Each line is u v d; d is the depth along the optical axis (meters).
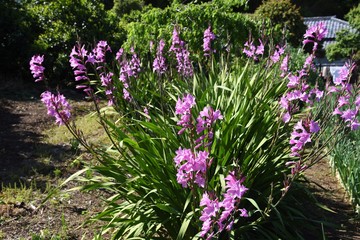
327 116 3.73
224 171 3.41
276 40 8.84
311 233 4.12
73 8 11.20
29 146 6.43
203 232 2.42
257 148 3.76
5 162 5.75
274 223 3.68
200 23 9.38
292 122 4.66
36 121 7.83
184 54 5.36
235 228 3.56
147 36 9.11
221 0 9.91
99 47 4.53
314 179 5.49
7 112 8.26
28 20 11.07
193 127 2.74
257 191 3.68
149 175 3.57
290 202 4.30
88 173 5.01
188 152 2.50
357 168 4.59
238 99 4.20
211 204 2.36
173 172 3.46
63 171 5.47
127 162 3.85
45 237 3.98
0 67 10.77
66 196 4.74
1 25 10.24
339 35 24.95
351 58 3.62
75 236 4.02
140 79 6.33
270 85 4.32
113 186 3.71
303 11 41.56
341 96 3.61
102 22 11.38
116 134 4.23
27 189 4.92
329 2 43.94
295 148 2.94
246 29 9.58
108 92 4.46
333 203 4.80
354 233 4.14
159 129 3.71
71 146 6.38
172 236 3.60
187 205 3.29
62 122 3.43
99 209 4.54
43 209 4.49
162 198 3.52
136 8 25.53
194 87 4.56
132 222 3.51
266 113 4.20
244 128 3.83
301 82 3.58
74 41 10.75
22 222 4.24
